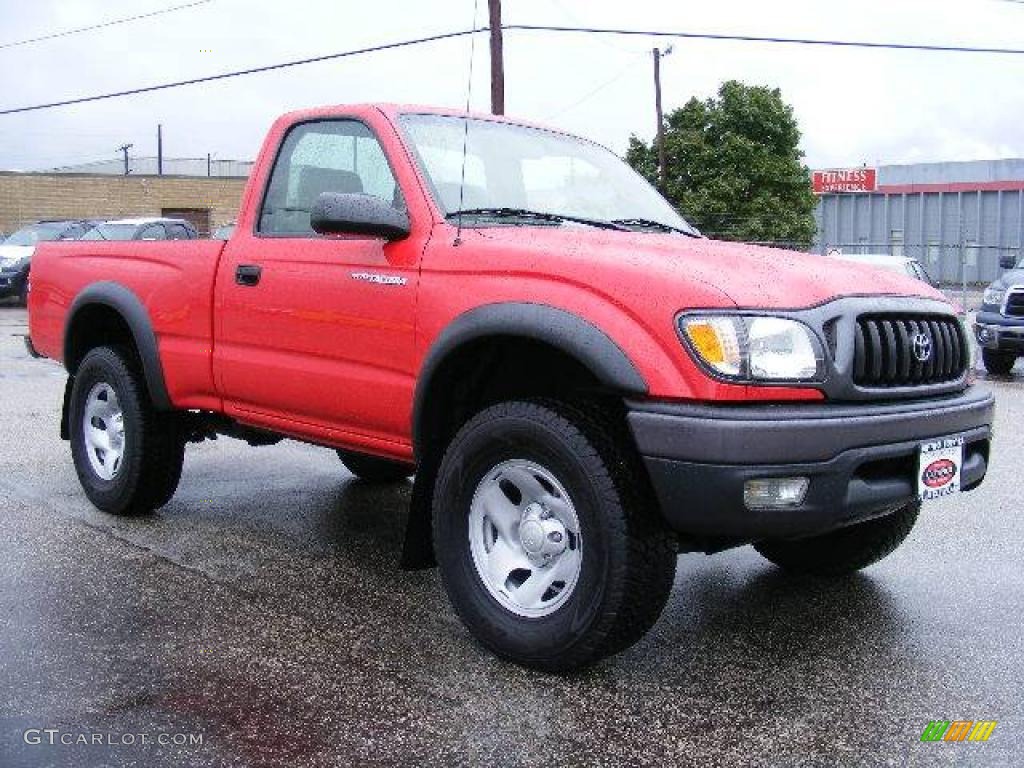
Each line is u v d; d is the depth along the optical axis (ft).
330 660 11.40
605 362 10.34
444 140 13.91
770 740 9.65
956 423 11.55
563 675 11.07
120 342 18.35
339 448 14.38
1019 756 9.39
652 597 10.50
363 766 9.01
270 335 14.21
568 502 10.85
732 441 9.84
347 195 12.16
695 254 11.49
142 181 122.62
